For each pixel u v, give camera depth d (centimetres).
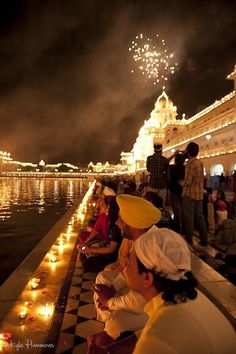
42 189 5688
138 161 8356
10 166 14838
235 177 1216
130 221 266
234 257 624
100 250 637
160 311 176
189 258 189
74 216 1672
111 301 338
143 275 186
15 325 462
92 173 14362
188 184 805
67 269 739
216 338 165
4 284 638
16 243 1315
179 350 159
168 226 643
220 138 3747
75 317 492
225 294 499
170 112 8256
